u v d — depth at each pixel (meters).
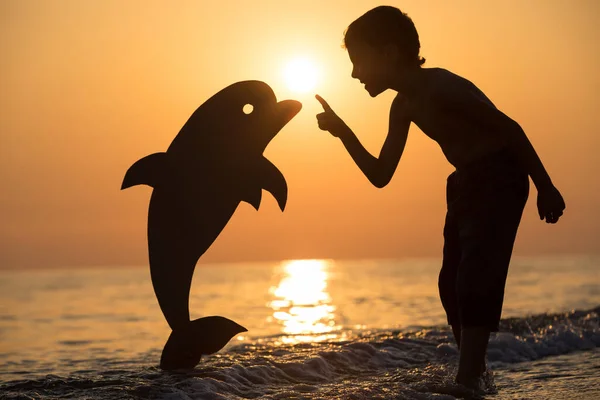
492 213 3.51
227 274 59.12
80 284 39.12
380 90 3.81
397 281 33.47
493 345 5.84
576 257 68.81
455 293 3.83
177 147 4.62
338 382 4.33
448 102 3.56
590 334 6.54
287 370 4.58
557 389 4.24
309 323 11.55
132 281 43.34
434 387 3.92
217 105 4.66
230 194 4.61
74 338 10.34
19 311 18.36
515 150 3.47
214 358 5.01
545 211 3.43
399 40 3.70
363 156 3.95
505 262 3.52
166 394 3.78
